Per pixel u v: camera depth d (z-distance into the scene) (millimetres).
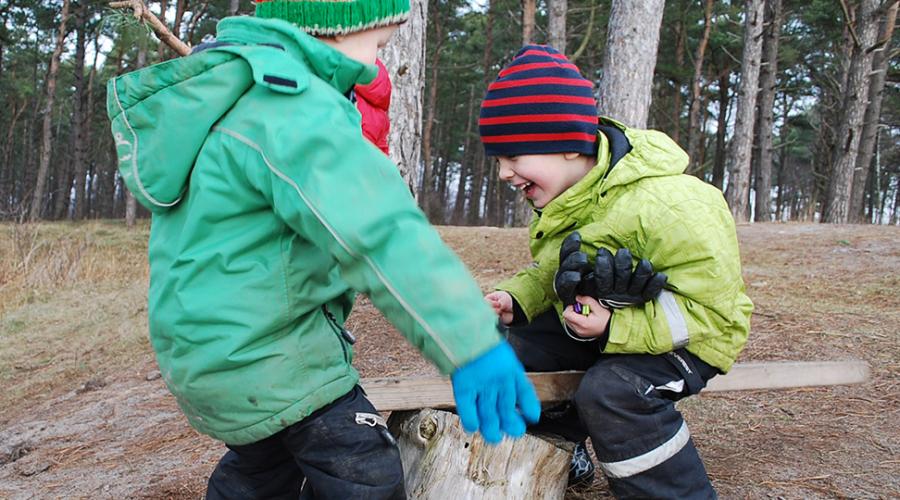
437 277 1307
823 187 28062
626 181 2125
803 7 25734
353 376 1715
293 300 1576
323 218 1353
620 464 2051
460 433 2047
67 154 35500
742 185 17172
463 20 30484
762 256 8219
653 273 1985
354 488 1645
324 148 1391
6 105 38812
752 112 17203
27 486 3475
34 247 10711
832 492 2527
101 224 20859
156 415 4414
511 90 2160
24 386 5680
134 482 3246
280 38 1608
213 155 1531
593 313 2043
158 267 1655
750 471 2705
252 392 1570
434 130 41938
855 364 2736
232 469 1909
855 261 7562
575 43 27953
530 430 2396
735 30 26734
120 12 3820
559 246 2328
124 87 1604
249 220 1559
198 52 1549
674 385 2080
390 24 1729
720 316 2047
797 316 4953
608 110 8891
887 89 30781
